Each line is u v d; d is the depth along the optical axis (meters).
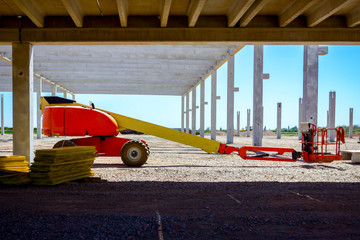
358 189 6.67
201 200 5.68
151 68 23.36
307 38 9.23
